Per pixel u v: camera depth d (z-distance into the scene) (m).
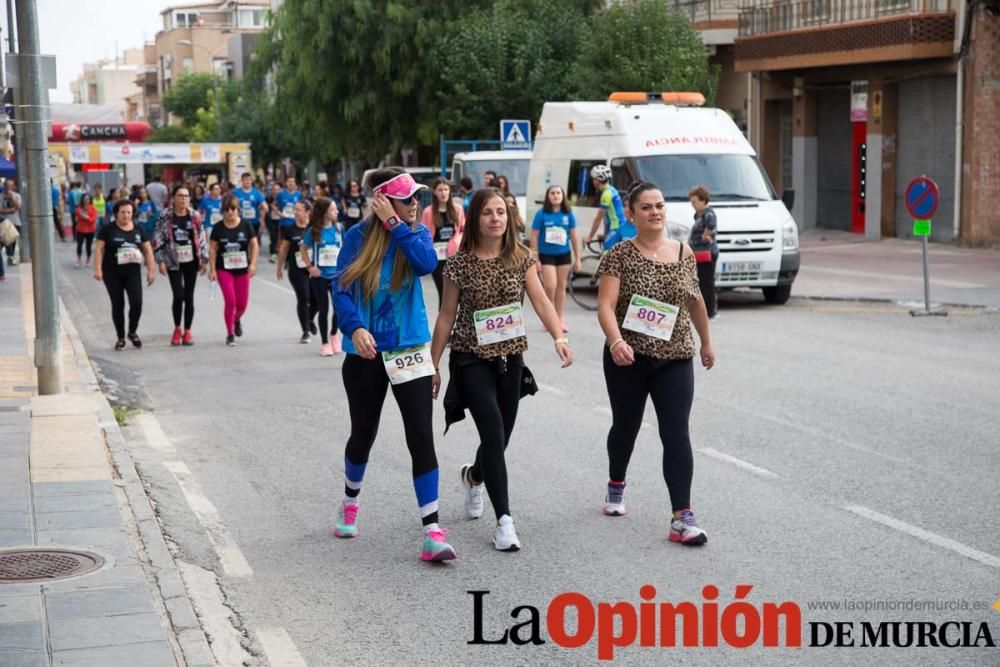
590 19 33.16
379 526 7.59
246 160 52.19
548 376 13.09
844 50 30.98
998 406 10.87
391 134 38.75
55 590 5.92
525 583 6.43
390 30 37.31
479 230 7.11
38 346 11.53
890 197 32.06
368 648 5.57
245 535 7.45
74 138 62.25
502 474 7.04
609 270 7.18
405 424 6.84
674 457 7.05
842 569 6.51
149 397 12.45
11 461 8.74
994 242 28.70
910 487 8.16
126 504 7.73
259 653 5.52
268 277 27.89
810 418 10.49
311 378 13.45
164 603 5.86
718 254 18.55
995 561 6.59
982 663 5.28
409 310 6.80
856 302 19.53
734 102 37.66
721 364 13.55
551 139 22.72
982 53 28.20
